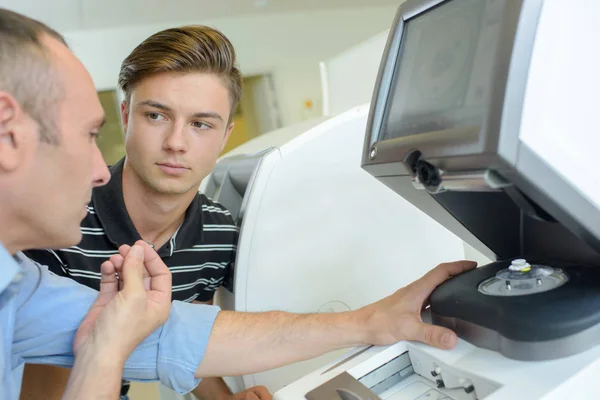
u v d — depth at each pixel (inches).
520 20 18.1
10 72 20.4
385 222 42.3
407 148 22.7
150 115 37.5
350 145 40.8
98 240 41.6
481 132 18.5
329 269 41.1
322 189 40.4
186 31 37.3
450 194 26.5
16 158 21.1
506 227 29.4
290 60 183.5
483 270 28.7
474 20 21.3
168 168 38.0
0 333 25.1
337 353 41.9
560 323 21.3
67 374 38.8
